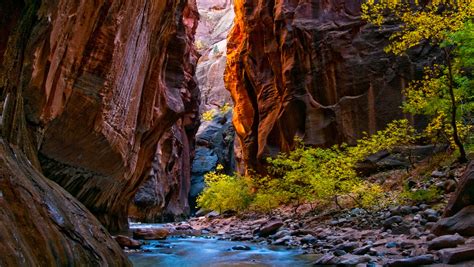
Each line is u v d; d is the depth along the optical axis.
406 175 13.78
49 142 7.44
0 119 4.32
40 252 3.34
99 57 7.73
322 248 9.05
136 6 8.88
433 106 11.34
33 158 5.46
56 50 6.21
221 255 8.78
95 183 9.98
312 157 14.17
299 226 12.91
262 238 12.26
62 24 6.05
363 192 11.88
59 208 4.30
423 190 10.45
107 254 4.71
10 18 4.45
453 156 12.36
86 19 6.98
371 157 16.22
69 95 7.24
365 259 6.66
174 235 14.18
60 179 8.52
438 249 6.44
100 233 5.03
